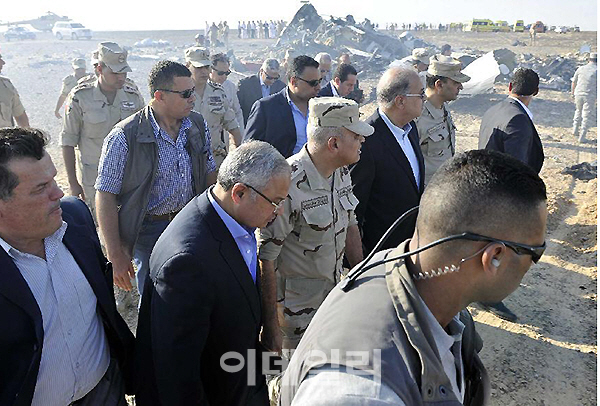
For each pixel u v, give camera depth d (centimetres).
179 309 197
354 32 2319
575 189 757
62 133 492
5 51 3562
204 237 204
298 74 463
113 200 328
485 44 3769
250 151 212
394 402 104
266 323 270
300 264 282
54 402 196
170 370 201
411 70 350
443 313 129
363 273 135
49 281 195
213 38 3616
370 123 360
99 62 479
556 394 352
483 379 150
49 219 187
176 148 339
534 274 512
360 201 360
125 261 333
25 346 182
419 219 127
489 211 116
